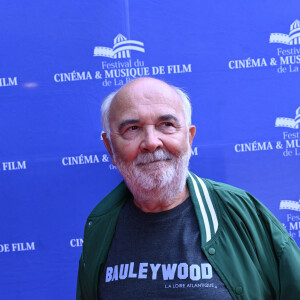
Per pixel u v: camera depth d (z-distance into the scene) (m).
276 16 2.05
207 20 2.06
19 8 2.06
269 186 2.09
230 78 2.07
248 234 1.17
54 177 2.11
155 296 1.11
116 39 2.07
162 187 1.18
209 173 2.09
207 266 1.12
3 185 2.11
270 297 1.15
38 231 2.12
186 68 2.07
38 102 2.09
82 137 2.10
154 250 1.17
